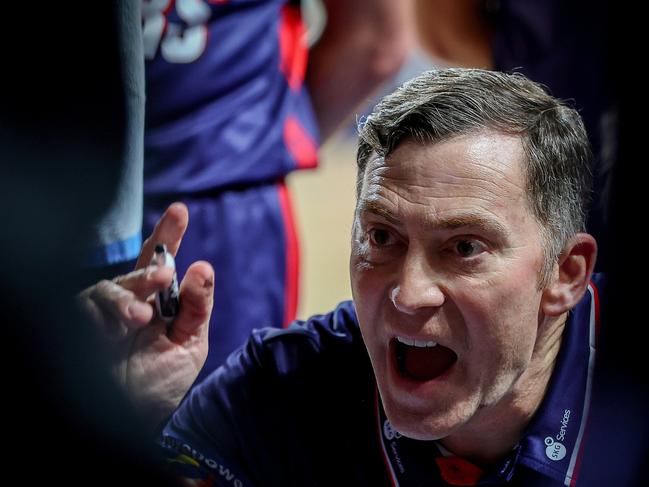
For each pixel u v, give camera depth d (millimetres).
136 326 1568
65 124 872
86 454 749
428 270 1702
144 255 1825
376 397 2066
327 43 4074
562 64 3549
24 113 837
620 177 1211
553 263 1812
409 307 1687
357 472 2070
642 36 1227
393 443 2020
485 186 1679
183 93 3309
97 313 1533
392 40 4078
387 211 1704
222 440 2166
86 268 1340
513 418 1935
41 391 749
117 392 803
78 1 901
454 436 1970
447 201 1673
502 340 1746
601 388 1476
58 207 824
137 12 1187
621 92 1241
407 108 1735
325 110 4156
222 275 3398
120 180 1172
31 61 840
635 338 1256
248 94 3434
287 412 2150
